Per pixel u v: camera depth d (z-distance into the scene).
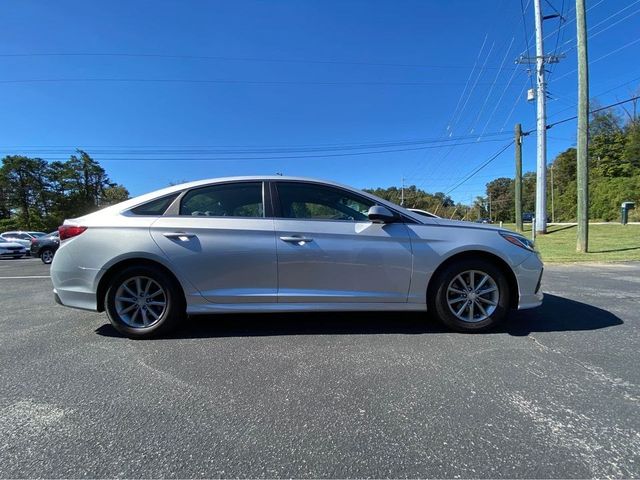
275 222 4.26
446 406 2.75
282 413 2.68
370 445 2.32
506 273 4.36
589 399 2.83
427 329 4.43
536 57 24.72
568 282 7.70
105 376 3.28
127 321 4.21
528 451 2.25
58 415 2.67
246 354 3.73
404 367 3.41
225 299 4.19
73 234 4.25
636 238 18.64
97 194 81.00
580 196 14.03
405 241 4.25
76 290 4.21
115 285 4.18
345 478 2.05
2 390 3.04
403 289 4.27
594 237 20.22
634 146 58.88
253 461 2.19
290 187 4.43
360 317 4.90
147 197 4.39
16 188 68.06
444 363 3.48
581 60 13.84
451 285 4.29
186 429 2.50
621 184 53.62
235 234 4.19
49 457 2.22
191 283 4.16
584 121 13.87
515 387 3.03
